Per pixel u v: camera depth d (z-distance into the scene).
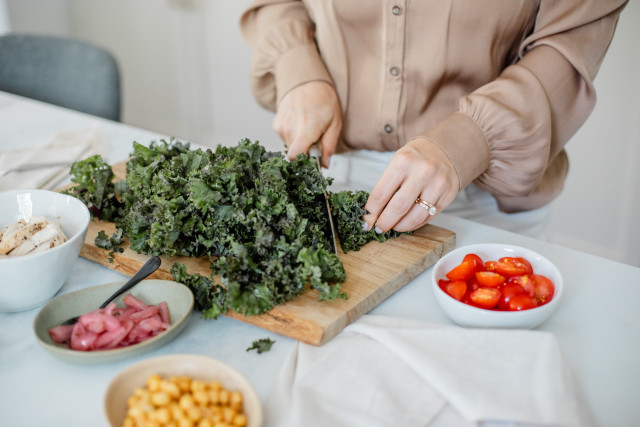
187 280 0.98
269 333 0.94
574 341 0.92
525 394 0.76
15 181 1.39
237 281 0.92
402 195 1.08
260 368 0.87
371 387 0.79
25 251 0.96
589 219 2.54
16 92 2.32
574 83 1.25
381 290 1.00
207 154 1.16
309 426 0.72
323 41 1.46
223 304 0.94
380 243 1.14
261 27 1.57
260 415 0.72
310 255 0.94
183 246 1.05
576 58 1.21
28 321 0.97
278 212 0.99
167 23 3.57
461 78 1.39
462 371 0.80
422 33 1.34
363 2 1.35
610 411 0.79
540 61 1.23
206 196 1.01
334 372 0.82
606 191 2.44
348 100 1.51
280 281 0.94
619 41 2.14
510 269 0.95
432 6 1.29
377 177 1.59
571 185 2.53
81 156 1.55
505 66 1.43
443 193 1.11
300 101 1.41
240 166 1.08
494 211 1.56
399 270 1.04
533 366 0.80
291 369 0.84
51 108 1.96
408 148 1.12
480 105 1.18
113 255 1.09
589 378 0.84
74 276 1.10
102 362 0.83
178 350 0.91
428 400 0.77
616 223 2.47
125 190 1.26
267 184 1.03
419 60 1.37
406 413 0.75
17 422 0.77
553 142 1.31
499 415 0.73
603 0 1.20
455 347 0.84
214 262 0.99
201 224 1.03
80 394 0.82
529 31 1.36
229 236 0.99
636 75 2.15
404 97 1.44
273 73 1.57
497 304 0.92
